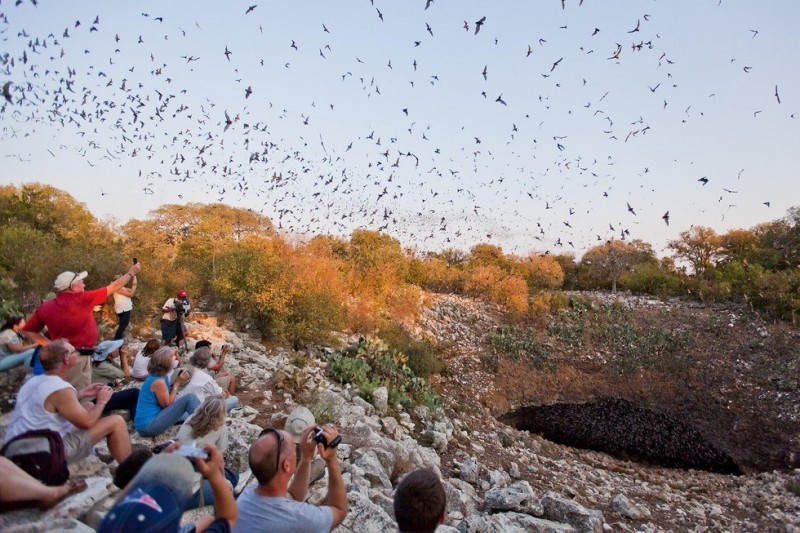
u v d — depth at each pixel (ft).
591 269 149.48
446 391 70.85
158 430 19.34
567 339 92.94
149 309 45.55
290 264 55.26
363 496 19.93
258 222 86.53
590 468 48.93
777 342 87.51
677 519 34.63
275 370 39.40
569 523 27.12
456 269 119.14
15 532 11.70
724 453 73.61
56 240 54.90
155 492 7.72
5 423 17.67
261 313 50.88
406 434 39.09
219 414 15.51
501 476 33.83
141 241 71.77
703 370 85.30
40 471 13.07
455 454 38.29
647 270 134.21
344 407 35.12
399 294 88.94
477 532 22.50
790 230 129.39
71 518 12.92
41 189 68.18
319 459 20.93
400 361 64.23
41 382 13.99
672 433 78.23
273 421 29.78
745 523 36.88
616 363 87.92
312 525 10.32
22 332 20.08
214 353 38.34
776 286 98.58
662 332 92.58
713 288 115.34
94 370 25.17
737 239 148.36
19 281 39.32
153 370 20.04
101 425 15.34
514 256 134.41
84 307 20.35
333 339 55.83
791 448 69.56
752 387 80.43
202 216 81.61
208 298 57.41
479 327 93.15
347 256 94.84
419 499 8.86
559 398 81.00
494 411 72.69
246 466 20.58
